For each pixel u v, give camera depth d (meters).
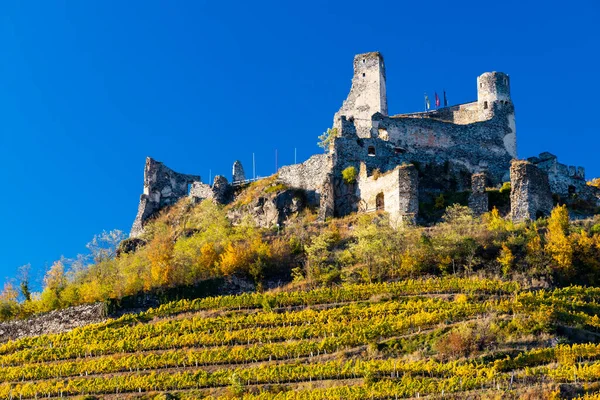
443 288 65.81
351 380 56.53
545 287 64.38
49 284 80.19
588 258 66.44
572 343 56.75
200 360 61.59
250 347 61.94
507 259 67.12
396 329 61.22
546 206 79.50
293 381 57.69
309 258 73.44
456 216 78.25
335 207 86.75
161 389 59.38
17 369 63.62
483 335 58.03
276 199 89.38
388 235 73.12
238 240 80.88
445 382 54.03
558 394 51.09
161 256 78.31
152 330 66.19
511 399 51.50
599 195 86.69
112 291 74.38
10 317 76.56
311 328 62.84
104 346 65.06
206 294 71.56
